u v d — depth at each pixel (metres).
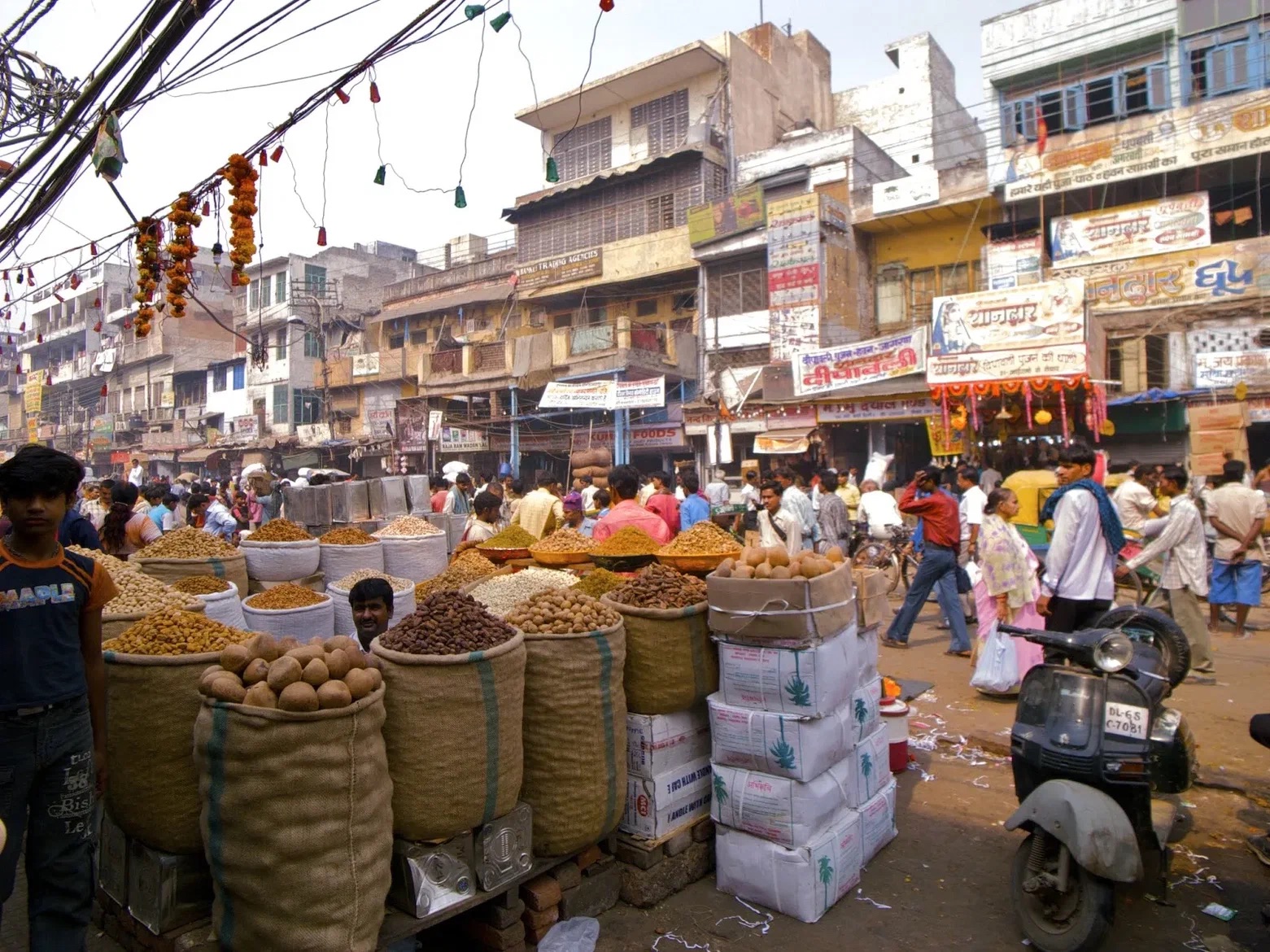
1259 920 3.11
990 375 12.09
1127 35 16.41
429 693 2.65
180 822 2.61
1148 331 14.95
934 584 7.55
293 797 2.27
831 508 9.41
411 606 5.00
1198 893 3.33
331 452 30.22
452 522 9.17
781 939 3.04
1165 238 15.05
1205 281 14.62
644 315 22.84
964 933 3.06
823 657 3.14
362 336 30.36
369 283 33.19
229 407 35.09
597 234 23.09
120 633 3.31
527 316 25.03
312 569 5.78
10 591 2.43
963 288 18.41
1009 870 3.54
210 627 2.92
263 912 2.28
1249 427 14.24
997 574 5.73
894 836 3.86
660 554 4.58
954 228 18.53
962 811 4.13
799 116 24.92
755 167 20.98
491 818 2.80
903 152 24.39
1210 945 2.95
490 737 2.72
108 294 42.03
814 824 3.18
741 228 19.53
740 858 3.31
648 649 3.34
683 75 22.38
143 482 17.67
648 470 22.14
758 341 19.77
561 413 22.19
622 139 23.55
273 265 32.78
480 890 2.80
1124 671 3.32
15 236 7.35
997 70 17.88
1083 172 15.89
